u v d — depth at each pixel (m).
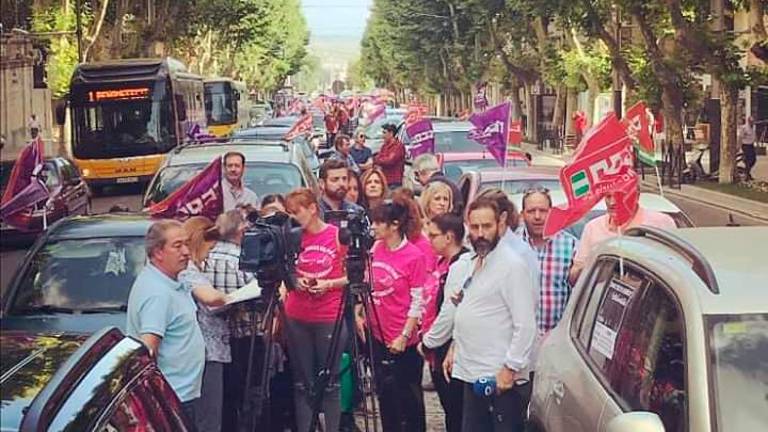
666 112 34.47
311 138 31.84
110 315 8.65
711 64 32.34
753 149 34.25
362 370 8.02
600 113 58.19
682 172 33.41
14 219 11.65
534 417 6.19
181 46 64.38
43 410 2.87
